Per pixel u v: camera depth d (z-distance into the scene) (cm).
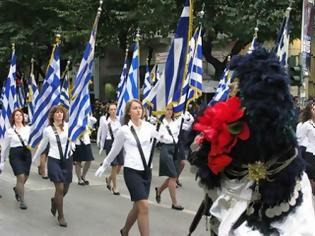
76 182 1189
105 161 679
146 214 634
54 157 802
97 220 826
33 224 797
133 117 664
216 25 1870
